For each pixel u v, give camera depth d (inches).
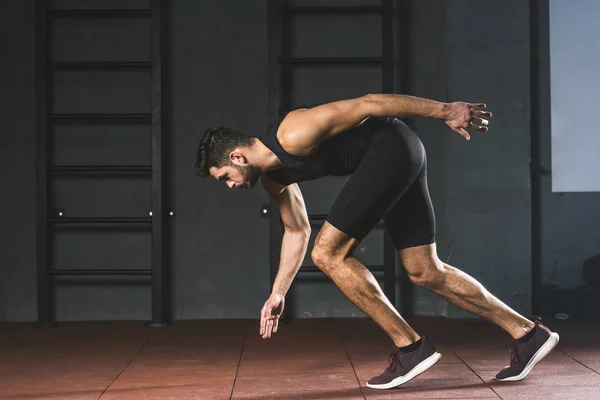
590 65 201.9
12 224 202.7
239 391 123.4
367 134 117.3
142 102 203.8
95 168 197.2
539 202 202.8
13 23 203.5
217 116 203.9
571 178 202.1
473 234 200.1
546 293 202.4
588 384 123.4
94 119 199.3
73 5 203.3
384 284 198.2
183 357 153.4
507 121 199.9
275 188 121.7
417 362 120.0
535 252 203.0
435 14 204.8
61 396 121.9
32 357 154.8
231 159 113.9
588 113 201.9
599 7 201.5
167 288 202.4
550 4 202.2
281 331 183.5
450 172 200.4
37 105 196.4
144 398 119.5
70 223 201.8
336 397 117.8
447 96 201.2
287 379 132.0
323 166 117.1
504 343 163.6
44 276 195.9
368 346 163.2
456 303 125.3
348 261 117.9
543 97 202.4
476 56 200.7
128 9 200.5
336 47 205.2
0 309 202.1
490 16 200.5
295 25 205.0
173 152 203.2
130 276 202.4
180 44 204.2
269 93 198.1
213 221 203.2
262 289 203.2
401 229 122.0
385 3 198.7
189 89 203.8
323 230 117.9
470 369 136.6
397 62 205.2
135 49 203.8
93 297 202.4
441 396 116.6
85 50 203.2
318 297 202.8
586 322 195.8
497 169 199.9
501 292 199.5
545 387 121.5
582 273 201.8
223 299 203.2
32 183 202.8
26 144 203.0
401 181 115.7
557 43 202.1
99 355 156.4
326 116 109.8
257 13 205.2
